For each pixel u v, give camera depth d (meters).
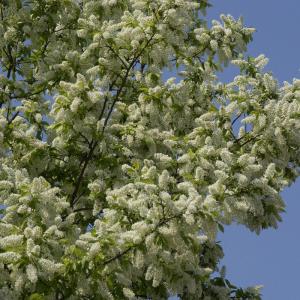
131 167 10.97
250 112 12.42
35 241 9.21
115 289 10.02
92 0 13.59
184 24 11.84
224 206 9.93
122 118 12.77
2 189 10.61
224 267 13.38
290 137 11.89
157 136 12.28
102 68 12.14
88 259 9.30
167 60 12.28
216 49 13.61
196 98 13.71
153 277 10.38
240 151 12.05
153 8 11.70
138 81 12.91
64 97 11.32
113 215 10.07
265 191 10.31
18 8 13.96
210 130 12.07
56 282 9.38
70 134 11.88
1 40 14.00
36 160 12.30
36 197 9.66
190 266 10.66
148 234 9.39
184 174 10.75
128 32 11.78
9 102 13.70
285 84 12.80
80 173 12.18
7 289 9.26
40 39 14.29
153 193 9.62
